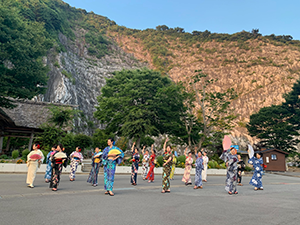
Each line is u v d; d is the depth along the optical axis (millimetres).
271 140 47781
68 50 93562
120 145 42500
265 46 154500
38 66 22281
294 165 49812
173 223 3855
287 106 53406
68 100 60688
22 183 8789
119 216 4184
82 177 12945
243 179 18344
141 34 182375
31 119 24141
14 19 21656
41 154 8211
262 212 4965
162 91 27953
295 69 124938
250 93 109438
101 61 111875
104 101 31078
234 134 73250
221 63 143625
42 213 4207
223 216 4480
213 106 31312
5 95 21047
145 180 12656
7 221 3615
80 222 3707
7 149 27266
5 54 19781
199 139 31812
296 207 5691
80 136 24828
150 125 27438
